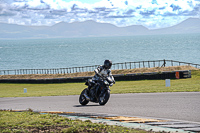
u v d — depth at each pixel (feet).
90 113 47.29
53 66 505.66
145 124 36.58
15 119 40.75
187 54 597.11
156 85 116.47
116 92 88.17
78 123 36.50
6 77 255.09
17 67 520.01
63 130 31.81
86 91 60.23
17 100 85.25
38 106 62.75
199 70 178.91
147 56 601.21
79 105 60.95
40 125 35.19
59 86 169.78
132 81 166.91
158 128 33.91
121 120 39.68
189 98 60.08
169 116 41.73
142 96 70.23
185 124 35.86
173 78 162.61
